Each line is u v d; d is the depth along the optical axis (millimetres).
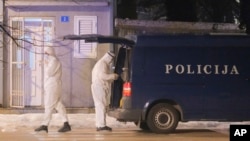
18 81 25547
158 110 19188
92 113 24938
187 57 19281
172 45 19234
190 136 18953
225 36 19484
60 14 25469
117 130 20375
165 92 19125
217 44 19406
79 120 22484
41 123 20969
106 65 19766
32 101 25734
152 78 19094
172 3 28844
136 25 25859
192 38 19344
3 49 25359
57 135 18922
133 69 19047
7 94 25547
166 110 19219
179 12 28922
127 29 25703
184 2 28891
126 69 19312
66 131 19656
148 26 26031
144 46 19109
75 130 20234
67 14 25469
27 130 20109
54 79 19375
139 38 19109
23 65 25516
